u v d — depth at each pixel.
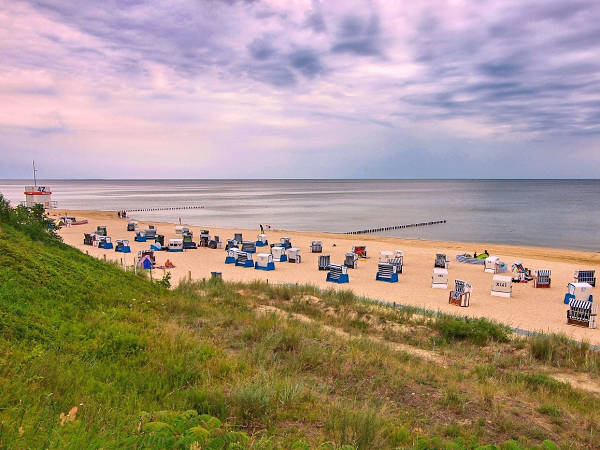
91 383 5.31
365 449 4.56
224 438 3.93
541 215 75.50
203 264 27.83
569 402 7.15
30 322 6.74
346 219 68.94
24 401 4.40
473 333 11.67
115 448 3.59
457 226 59.91
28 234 13.02
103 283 11.30
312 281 22.83
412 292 20.61
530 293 21.62
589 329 14.83
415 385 7.17
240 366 7.00
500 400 6.76
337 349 8.76
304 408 5.58
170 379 6.02
